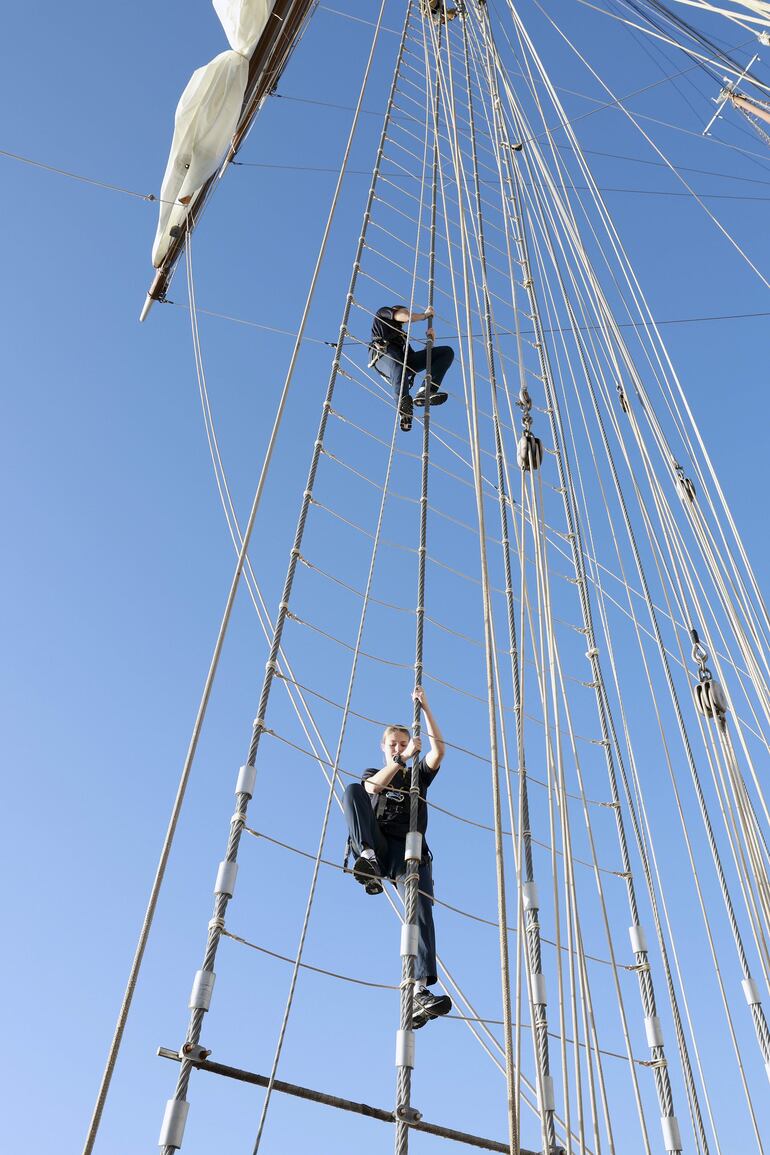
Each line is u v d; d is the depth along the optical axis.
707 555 7.75
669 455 8.55
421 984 6.57
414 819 6.55
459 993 6.73
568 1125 5.43
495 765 5.93
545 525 7.97
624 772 7.73
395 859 7.20
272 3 12.48
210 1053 5.08
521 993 5.46
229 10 12.70
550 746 6.80
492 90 11.98
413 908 6.12
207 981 5.21
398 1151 5.09
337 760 7.04
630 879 7.16
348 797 7.28
